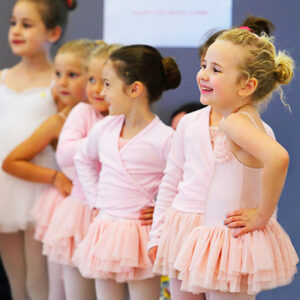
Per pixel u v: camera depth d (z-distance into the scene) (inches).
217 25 330.6
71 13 346.0
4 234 308.3
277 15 314.5
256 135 158.1
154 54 233.6
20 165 295.0
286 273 169.8
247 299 172.6
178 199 196.1
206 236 172.9
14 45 312.0
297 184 305.1
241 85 166.1
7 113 313.6
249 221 166.6
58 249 261.4
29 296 313.4
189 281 171.0
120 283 232.8
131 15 340.8
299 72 306.2
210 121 192.7
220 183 175.3
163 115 336.8
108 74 228.7
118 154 228.1
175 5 335.9
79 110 271.4
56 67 293.9
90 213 262.8
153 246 201.6
